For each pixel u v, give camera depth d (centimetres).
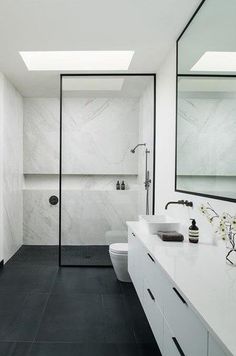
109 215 441
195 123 216
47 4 216
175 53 277
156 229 228
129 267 282
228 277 128
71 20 239
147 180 397
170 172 290
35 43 282
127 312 250
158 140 348
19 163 449
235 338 79
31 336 210
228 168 161
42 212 474
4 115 371
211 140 186
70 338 209
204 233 200
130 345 201
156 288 166
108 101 447
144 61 327
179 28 251
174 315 131
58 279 328
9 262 388
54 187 479
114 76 370
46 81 393
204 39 202
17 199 439
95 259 400
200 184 205
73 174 462
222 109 171
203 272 135
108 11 226
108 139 451
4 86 370
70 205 442
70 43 283
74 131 448
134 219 441
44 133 471
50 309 254
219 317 91
